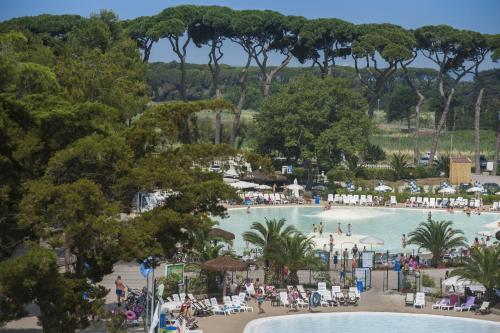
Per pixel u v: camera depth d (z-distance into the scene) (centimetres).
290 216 9344
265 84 15150
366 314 4881
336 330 4484
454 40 14088
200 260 5428
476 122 14000
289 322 4653
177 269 5131
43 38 10131
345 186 11450
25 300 3450
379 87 14838
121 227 3588
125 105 6788
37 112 3894
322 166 12519
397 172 12531
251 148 12681
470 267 5022
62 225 3575
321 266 5547
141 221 3741
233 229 8256
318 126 11500
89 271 3831
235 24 14362
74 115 3862
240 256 6159
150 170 3806
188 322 4312
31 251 3306
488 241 7725
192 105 4044
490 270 4953
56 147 3847
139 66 9675
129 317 4259
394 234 8112
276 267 5525
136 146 3966
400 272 5528
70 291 3516
